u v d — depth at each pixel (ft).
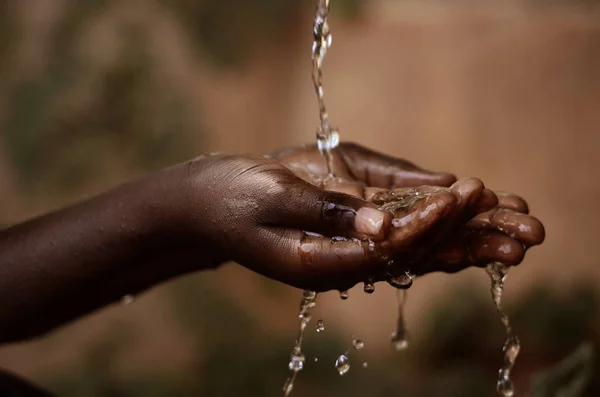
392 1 25.18
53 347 22.81
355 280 5.20
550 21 22.31
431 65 23.89
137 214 6.22
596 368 15.35
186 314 24.27
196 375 22.79
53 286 6.59
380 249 4.91
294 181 5.24
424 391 21.07
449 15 23.76
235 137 26.99
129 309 23.86
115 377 22.30
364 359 23.16
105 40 25.11
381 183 6.75
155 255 6.48
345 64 25.38
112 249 6.38
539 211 22.36
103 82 24.79
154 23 25.72
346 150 6.94
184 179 5.90
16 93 24.29
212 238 5.65
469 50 23.31
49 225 6.62
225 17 26.50
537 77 22.38
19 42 24.53
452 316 22.45
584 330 21.25
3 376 7.60
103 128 24.80
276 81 27.63
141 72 25.13
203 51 26.61
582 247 21.98
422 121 23.99
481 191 5.06
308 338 23.76
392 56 24.58
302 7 27.12
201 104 26.08
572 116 22.03
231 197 5.44
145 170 25.12
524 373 20.83
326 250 5.00
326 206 4.99
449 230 5.20
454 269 5.89
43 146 24.21
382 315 24.29
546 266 22.27
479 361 21.91
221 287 25.35
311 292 5.69
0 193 24.21
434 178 6.57
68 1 24.89
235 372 22.57
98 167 24.66
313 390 21.97
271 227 5.24
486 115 22.98
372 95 24.88
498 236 5.77
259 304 26.16
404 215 4.90
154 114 25.23
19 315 6.72
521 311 22.02
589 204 21.93
